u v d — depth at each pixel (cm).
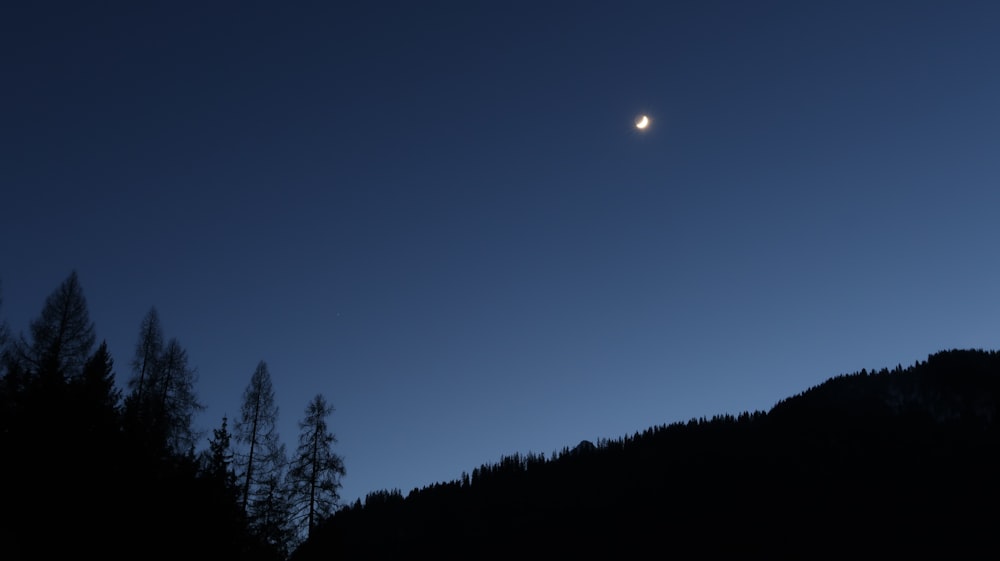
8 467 3123
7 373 3862
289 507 4078
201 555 3444
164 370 4719
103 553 3038
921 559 16038
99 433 3588
